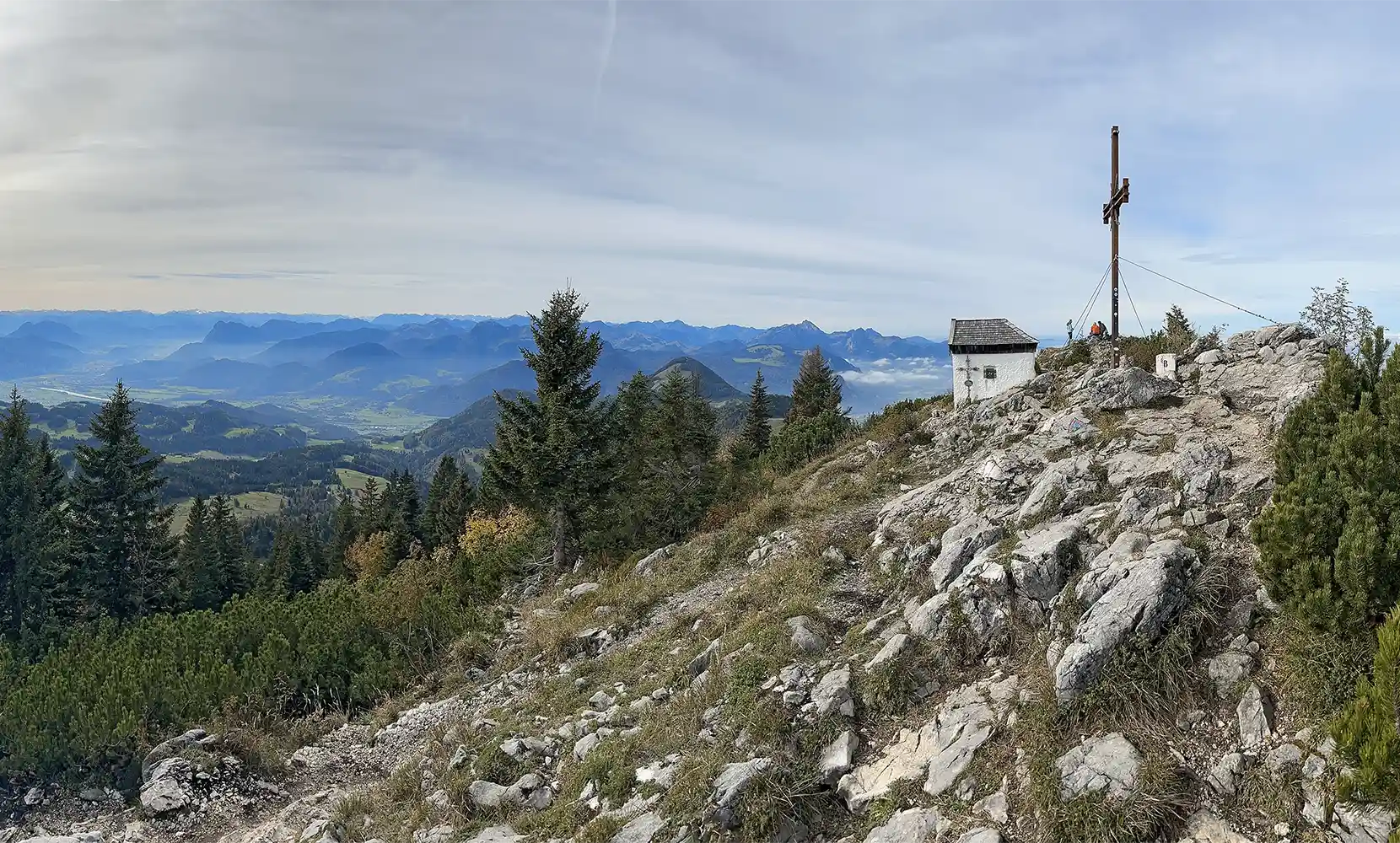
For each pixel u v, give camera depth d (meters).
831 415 37.09
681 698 12.33
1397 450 8.20
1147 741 7.77
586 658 17.47
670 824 8.91
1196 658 8.47
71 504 47.97
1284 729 7.39
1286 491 8.47
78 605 45.16
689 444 34.59
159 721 16.25
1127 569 9.53
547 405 29.08
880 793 8.77
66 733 14.98
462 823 10.89
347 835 11.60
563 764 11.94
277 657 19.30
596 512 28.58
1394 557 7.27
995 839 7.45
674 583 20.20
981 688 9.69
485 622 22.84
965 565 12.52
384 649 21.48
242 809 13.33
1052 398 21.41
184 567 62.34
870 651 11.37
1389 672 6.34
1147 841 6.93
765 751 9.77
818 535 17.61
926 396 38.41
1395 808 6.16
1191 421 15.12
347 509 107.25
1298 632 8.09
